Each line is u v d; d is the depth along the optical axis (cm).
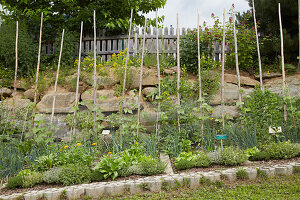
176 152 506
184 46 809
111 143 579
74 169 407
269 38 841
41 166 441
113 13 920
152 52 848
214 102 699
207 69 715
